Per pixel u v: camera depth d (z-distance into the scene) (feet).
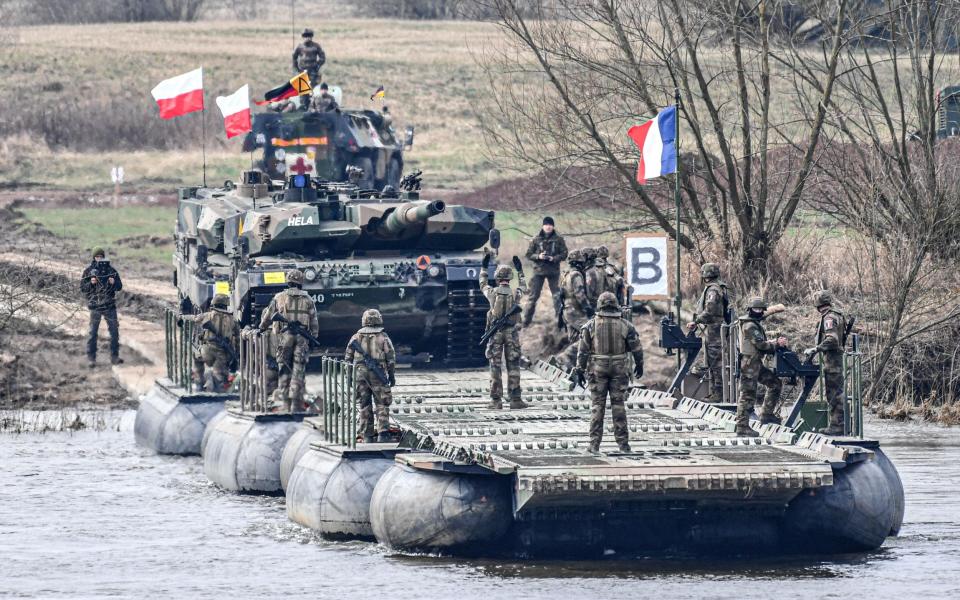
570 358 357.61
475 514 232.53
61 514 284.20
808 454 241.55
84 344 486.79
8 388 445.78
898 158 440.45
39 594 216.95
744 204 462.19
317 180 408.67
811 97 504.02
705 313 307.58
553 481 220.02
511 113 537.24
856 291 447.83
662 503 234.17
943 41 464.65
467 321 378.53
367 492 253.65
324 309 361.71
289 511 270.87
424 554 238.89
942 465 322.34
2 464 348.18
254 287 355.36
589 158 476.95
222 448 316.19
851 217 447.42
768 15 468.34
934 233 429.79
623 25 461.78
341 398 263.49
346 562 235.61
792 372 263.70
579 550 234.58
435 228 376.48
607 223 527.40
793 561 233.55
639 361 244.63
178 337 394.93
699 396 321.93
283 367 323.37
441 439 257.96
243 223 374.02
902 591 209.87
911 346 421.18
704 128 493.36
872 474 240.73
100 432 400.88
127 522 275.59
